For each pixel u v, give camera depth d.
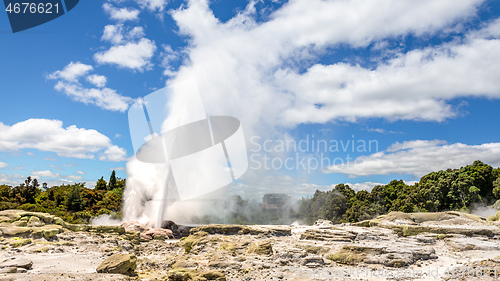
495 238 36.03
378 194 107.19
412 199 90.62
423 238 34.69
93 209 82.69
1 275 19.59
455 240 33.72
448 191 84.94
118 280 20.11
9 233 28.55
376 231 38.06
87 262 24.84
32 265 22.56
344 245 28.59
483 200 86.56
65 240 31.05
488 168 88.62
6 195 86.56
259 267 24.61
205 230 38.62
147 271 25.50
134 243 36.91
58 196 91.31
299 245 30.98
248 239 35.69
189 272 21.53
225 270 23.84
